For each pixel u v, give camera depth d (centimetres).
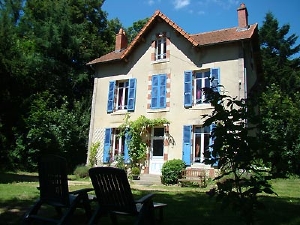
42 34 2512
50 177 475
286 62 3309
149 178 1555
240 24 1678
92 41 2714
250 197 330
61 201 457
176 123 1606
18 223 490
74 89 2648
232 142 336
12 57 1628
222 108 358
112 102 1828
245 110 351
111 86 1859
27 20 2653
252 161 337
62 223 425
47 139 1803
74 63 2645
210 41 1605
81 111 2436
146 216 409
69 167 2019
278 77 3142
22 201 681
